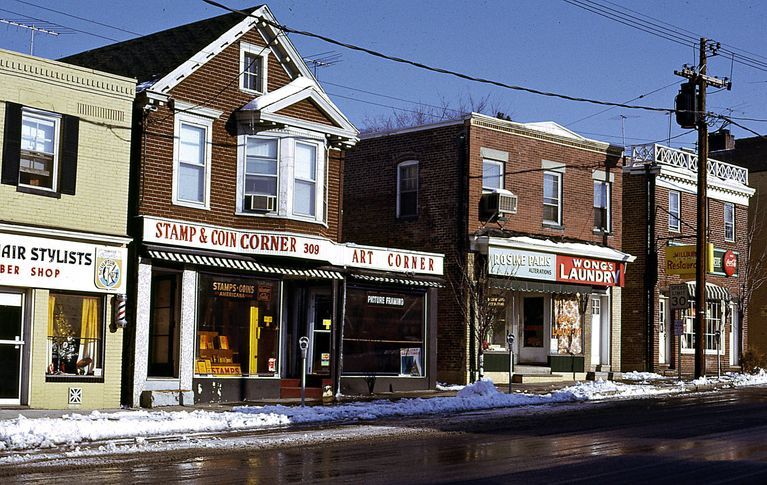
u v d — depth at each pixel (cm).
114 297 2320
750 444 1689
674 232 3997
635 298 3912
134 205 2398
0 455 1518
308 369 2831
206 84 2547
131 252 2377
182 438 1756
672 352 3962
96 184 2300
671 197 4016
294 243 2611
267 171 2655
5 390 2147
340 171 2838
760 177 4747
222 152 2580
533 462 1452
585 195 3594
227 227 2539
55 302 2233
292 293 2881
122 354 2358
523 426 2012
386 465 1415
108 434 1777
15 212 2144
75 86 2267
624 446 1655
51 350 2222
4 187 2128
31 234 2161
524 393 2836
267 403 2502
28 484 1221
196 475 1306
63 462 1437
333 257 2736
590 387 2991
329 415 2162
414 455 1532
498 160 3291
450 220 3228
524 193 3369
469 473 1338
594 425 2031
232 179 2600
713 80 3466
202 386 2480
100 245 2288
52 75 2225
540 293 3481
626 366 3919
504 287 3206
